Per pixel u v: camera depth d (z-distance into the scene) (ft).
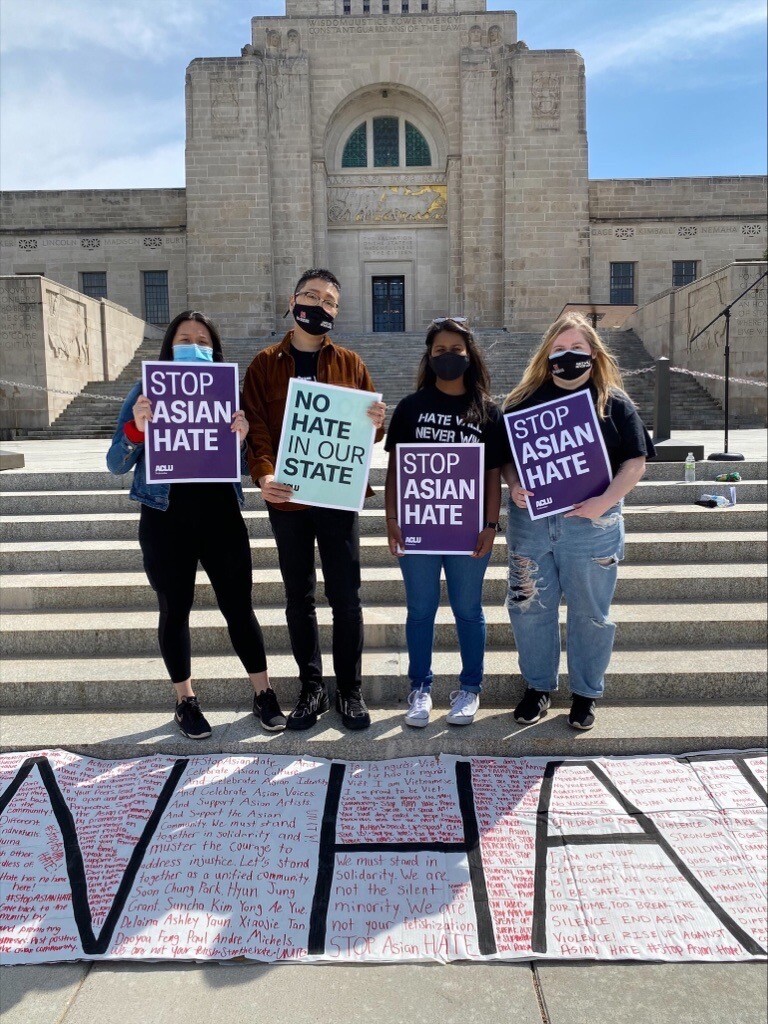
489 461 10.15
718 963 7.02
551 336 9.82
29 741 10.29
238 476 9.88
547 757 10.09
